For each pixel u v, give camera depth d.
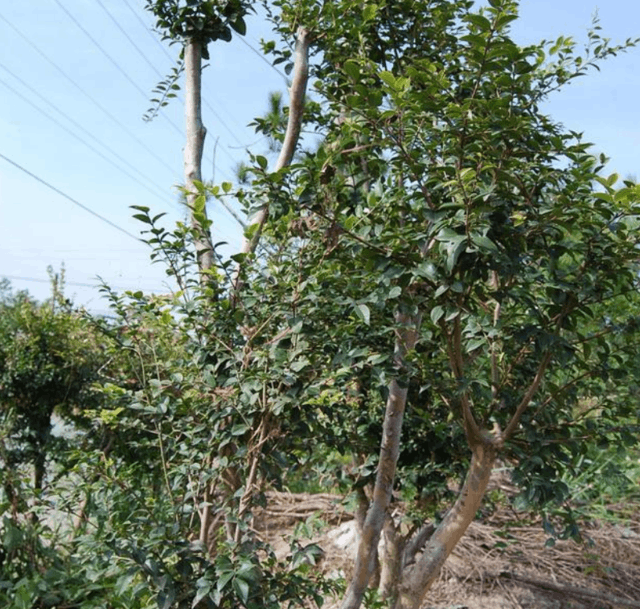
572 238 3.17
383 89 2.68
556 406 3.29
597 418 3.29
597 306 3.31
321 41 3.73
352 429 3.78
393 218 3.06
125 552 2.64
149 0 3.81
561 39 3.51
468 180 2.53
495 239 2.70
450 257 2.48
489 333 2.87
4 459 5.48
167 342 3.52
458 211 2.58
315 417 2.97
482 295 2.86
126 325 3.24
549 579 5.50
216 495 3.45
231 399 2.90
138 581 2.95
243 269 2.99
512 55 2.68
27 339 6.12
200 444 3.06
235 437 2.94
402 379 3.04
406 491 4.02
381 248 2.77
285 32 3.79
